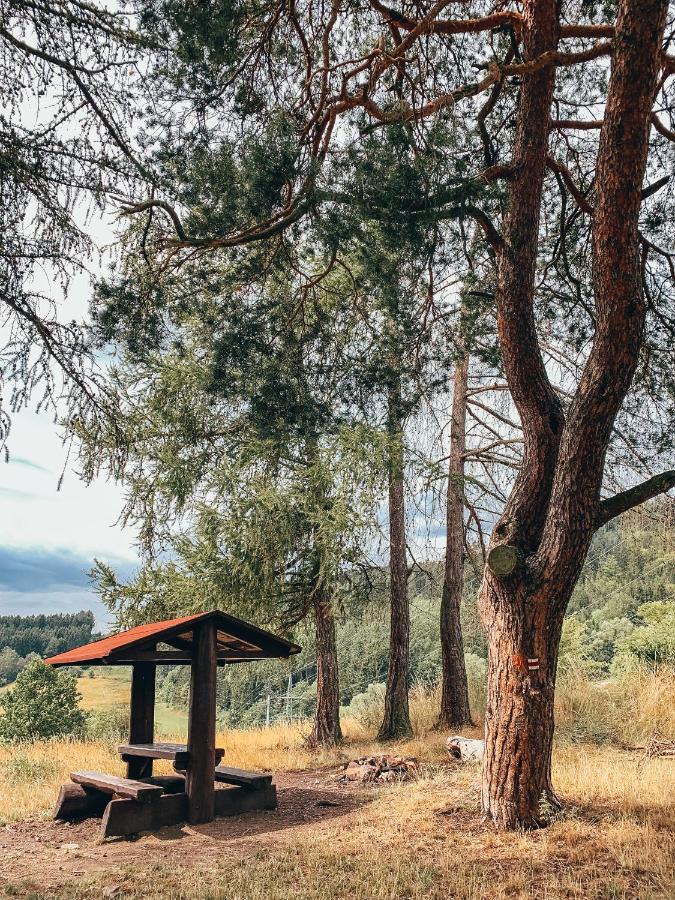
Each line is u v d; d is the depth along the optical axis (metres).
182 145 7.55
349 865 6.09
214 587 14.45
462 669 15.88
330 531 13.66
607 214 6.43
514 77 8.14
